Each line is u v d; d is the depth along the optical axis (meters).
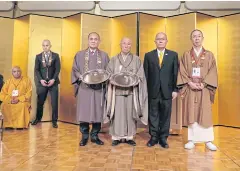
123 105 3.08
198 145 3.19
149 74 3.10
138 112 3.02
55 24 5.02
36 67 4.52
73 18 4.80
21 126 4.10
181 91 3.05
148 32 4.63
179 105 3.73
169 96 3.02
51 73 4.52
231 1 4.95
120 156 2.65
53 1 5.35
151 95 3.06
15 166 2.29
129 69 3.04
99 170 2.21
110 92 3.05
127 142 3.23
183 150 2.93
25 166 2.29
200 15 4.52
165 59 3.02
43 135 3.67
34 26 4.86
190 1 5.09
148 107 3.11
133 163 2.42
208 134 3.00
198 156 2.70
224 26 4.65
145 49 4.61
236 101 4.50
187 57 3.04
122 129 3.07
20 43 5.01
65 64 4.91
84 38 4.64
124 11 5.37
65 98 4.87
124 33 4.70
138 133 3.95
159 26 4.74
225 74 4.62
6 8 5.47
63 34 5.01
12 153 2.71
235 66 4.52
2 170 2.18
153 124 3.10
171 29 4.70
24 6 5.38
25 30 4.95
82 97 3.05
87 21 4.66
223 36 4.66
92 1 5.34
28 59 4.81
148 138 3.59
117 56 3.12
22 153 2.71
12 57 5.05
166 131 3.09
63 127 4.35
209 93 3.00
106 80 3.00
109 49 4.85
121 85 2.98
